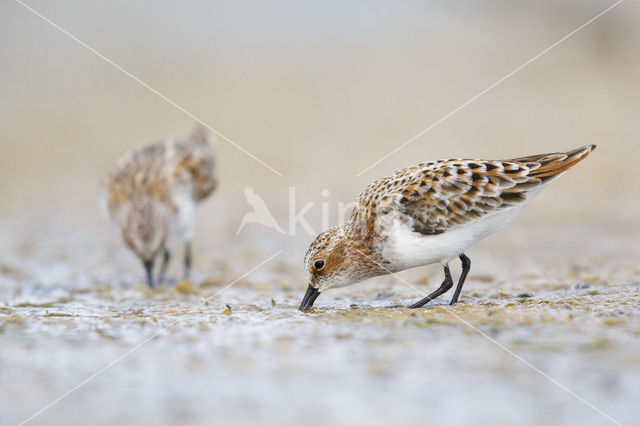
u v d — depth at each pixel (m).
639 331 7.59
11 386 6.58
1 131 26.92
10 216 19.77
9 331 8.25
